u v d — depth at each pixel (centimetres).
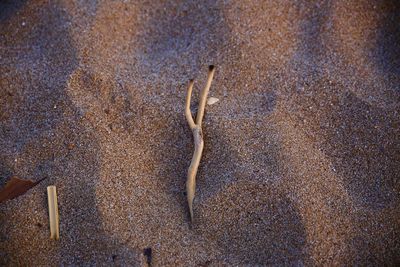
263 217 61
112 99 65
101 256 61
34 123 65
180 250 61
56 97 65
